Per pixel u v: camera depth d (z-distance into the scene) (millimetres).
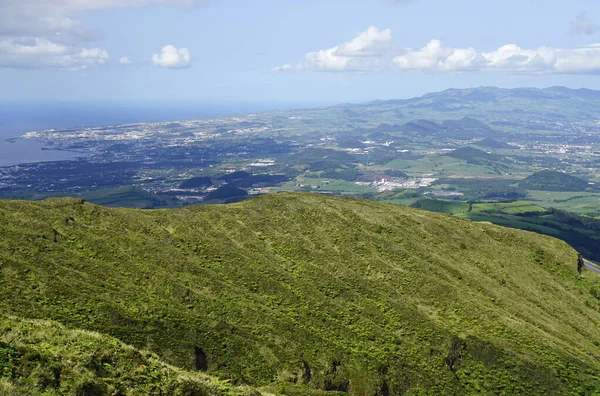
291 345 49250
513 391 53406
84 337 26078
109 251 56344
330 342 51969
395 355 52938
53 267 47656
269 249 70625
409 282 69375
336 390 46750
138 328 43406
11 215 56625
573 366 58094
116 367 24266
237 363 44719
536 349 59312
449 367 54500
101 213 65312
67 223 59375
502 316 65438
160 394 23516
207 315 50125
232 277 60094
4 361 20297
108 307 44156
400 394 49094
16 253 48031
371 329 56500
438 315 63688
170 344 43125
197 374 28703
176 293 51938
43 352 22312
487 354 56781
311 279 64562
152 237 63938
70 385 20734
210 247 65312
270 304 56812
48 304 41875
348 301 61438
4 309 38469
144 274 53688
